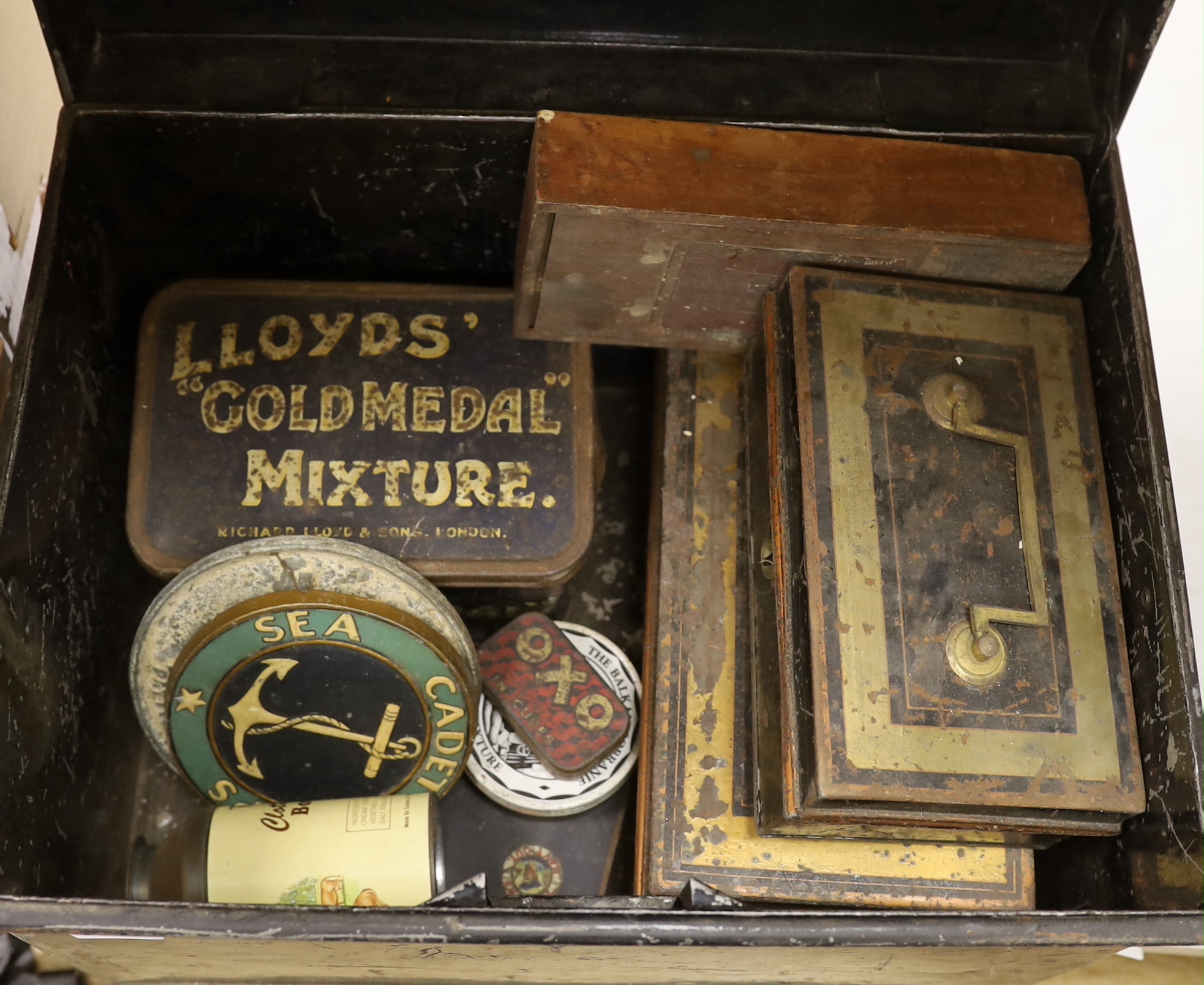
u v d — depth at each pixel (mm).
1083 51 1506
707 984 1365
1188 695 1217
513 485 1489
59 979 1467
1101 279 1420
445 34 1468
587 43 1475
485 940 1062
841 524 1268
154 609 1290
